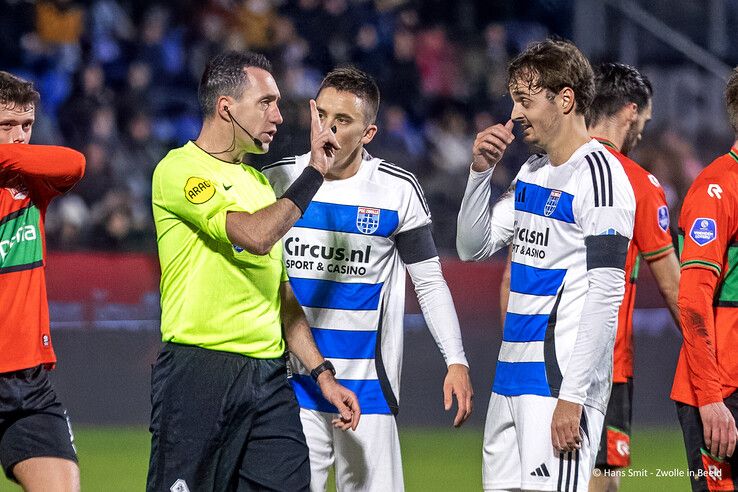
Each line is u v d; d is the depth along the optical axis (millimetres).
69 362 34406
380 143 44781
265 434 13898
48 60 46594
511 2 50375
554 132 14258
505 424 14961
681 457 28344
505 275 16219
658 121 46844
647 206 16203
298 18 48250
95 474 25969
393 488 15867
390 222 15680
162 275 14047
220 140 14055
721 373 14391
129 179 42719
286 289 14891
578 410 13672
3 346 14445
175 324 13812
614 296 13727
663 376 35375
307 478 14023
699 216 14258
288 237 15688
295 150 41375
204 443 13625
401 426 34812
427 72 48281
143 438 31766
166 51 47406
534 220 14539
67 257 35594
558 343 14242
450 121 47188
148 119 45219
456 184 44125
